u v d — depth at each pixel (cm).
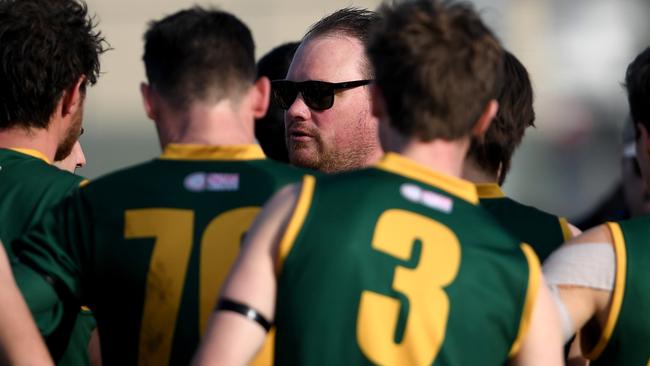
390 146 809
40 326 888
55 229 890
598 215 1786
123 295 863
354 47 1267
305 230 766
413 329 760
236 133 889
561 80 4809
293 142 1281
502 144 1027
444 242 779
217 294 848
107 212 874
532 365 779
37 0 1066
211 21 884
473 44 780
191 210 865
